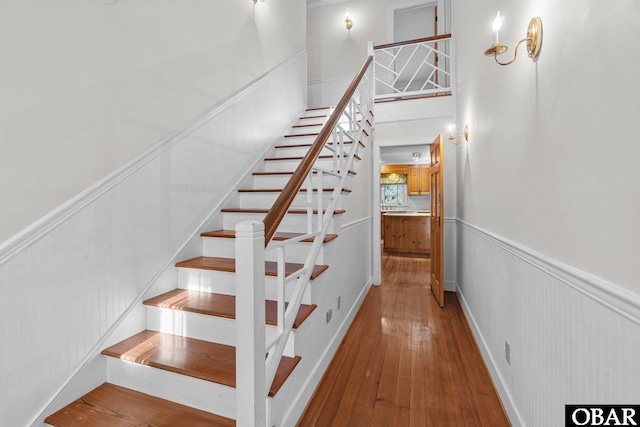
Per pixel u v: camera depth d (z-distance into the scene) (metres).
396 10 5.17
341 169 2.38
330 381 1.97
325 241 1.99
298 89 3.94
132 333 1.63
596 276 0.89
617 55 0.79
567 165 1.05
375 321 2.96
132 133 1.63
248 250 1.04
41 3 1.22
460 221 3.47
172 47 1.89
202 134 2.15
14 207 1.16
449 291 3.94
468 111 2.88
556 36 1.13
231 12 2.50
